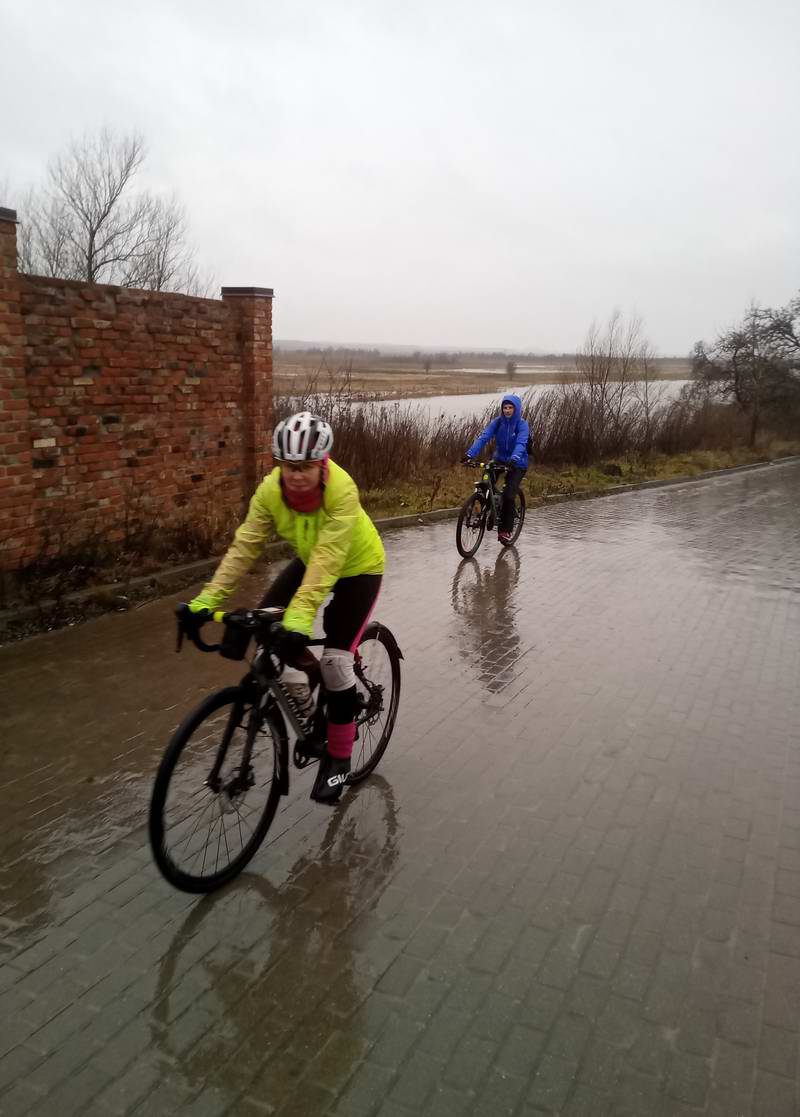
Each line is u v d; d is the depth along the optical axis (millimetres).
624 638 6375
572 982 2725
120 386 7066
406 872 3320
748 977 2762
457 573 8430
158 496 7691
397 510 11781
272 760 3391
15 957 2791
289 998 2635
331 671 3406
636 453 19609
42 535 6488
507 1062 2402
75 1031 2488
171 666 5398
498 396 46125
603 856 3463
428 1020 2555
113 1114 2217
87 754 4207
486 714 4887
